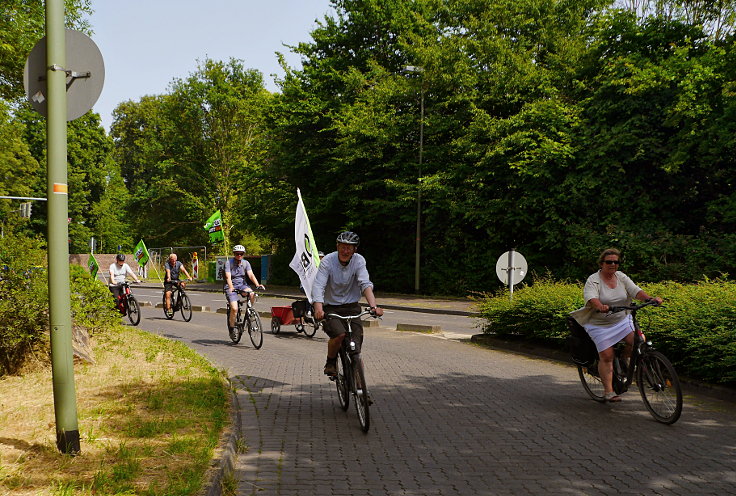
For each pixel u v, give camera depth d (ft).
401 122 98.07
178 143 173.06
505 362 33.09
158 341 38.29
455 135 97.60
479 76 92.43
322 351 38.06
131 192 234.17
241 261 41.98
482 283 90.43
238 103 162.30
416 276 95.86
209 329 51.01
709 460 16.35
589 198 79.46
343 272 20.89
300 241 42.06
